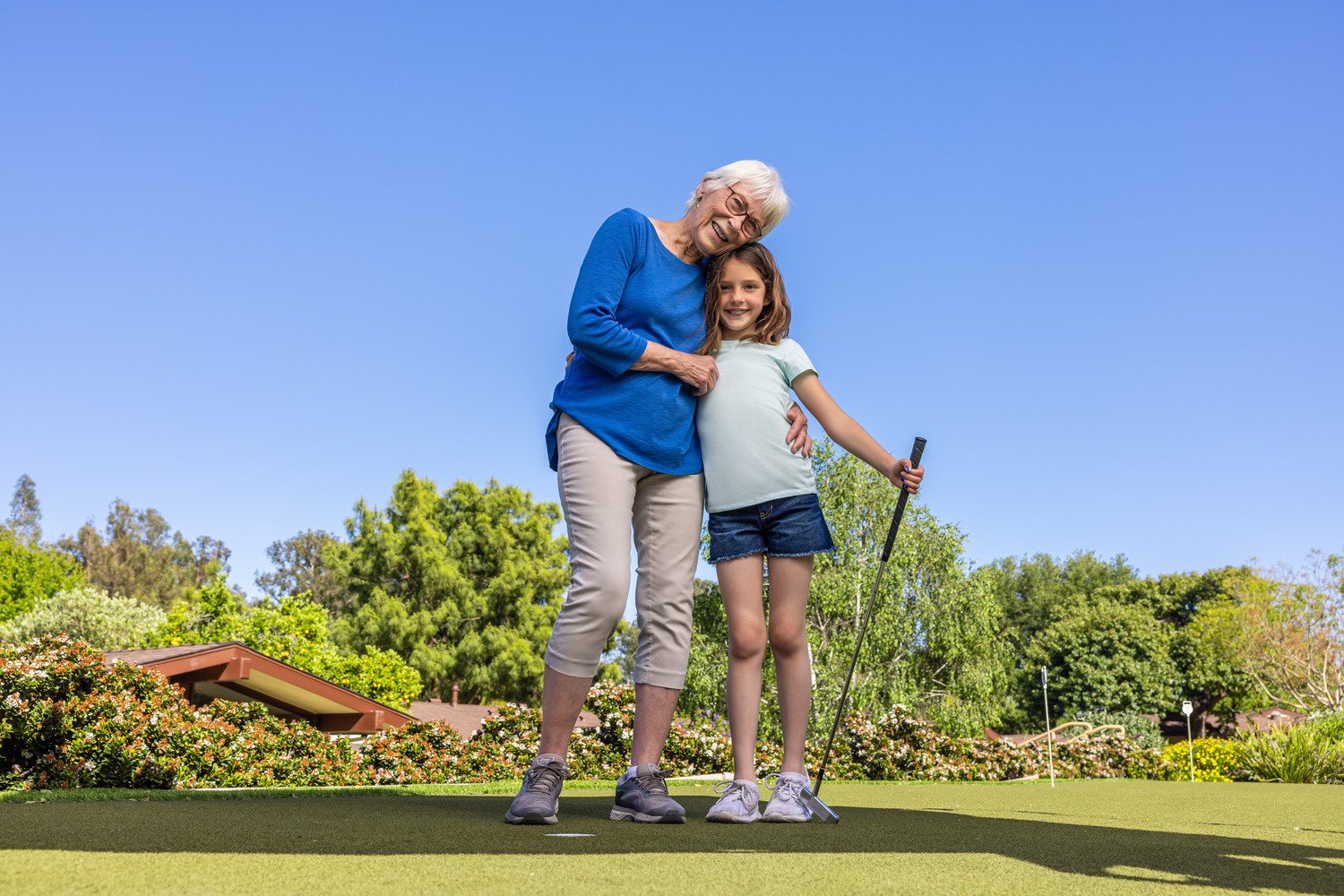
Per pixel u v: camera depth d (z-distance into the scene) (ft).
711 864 4.65
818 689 59.93
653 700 7.54
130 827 5.77
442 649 102.12
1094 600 136.77
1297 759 33.58
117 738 18.94
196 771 20.27
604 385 7.54
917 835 6.36
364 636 101.24
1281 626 90.22
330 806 8.15
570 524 7.39
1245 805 12.00
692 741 24.95
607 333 7.38
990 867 4.72
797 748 7.96
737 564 7.93
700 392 7.83
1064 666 123.44
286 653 80.59
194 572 178.91
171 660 35.12
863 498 64.85
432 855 4.80
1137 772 41.93
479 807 8.32
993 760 34.09
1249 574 126.72
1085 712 118.21
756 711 7.84
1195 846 6.10
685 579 7.75
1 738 18.34
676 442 7.66
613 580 7.11
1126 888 4.18
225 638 80.94
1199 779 39.42
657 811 7.14
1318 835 7.45
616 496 7.34
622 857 4.82
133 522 178.09
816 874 4.40
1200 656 118.83
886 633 62.49
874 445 8.07
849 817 8.40
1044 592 147.84
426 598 104.32
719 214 7.96
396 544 104.73
